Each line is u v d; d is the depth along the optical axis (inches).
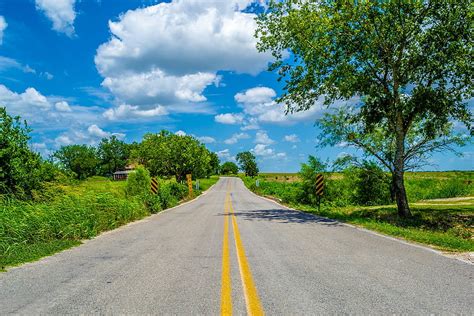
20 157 570.6
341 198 1304.1
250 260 312.5
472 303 195.3
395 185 743.7
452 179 1541.6
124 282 239.9
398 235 476.7
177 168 2282.2
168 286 229.8
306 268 281.0
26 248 355.9
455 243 389.7
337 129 812.0
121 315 177.3
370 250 362.6
